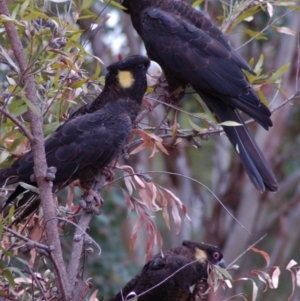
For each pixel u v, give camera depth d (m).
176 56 9.45
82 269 6.95
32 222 7.96
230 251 19.19
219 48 9.47
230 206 19.72
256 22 18.22
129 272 15.66
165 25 9.65
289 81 18.45
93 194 7.92
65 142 7.82
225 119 9.23
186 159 20.34
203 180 22.50
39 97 7.39
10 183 7.32
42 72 7.21
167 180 19.64
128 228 18.73
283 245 19.92
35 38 6.67
